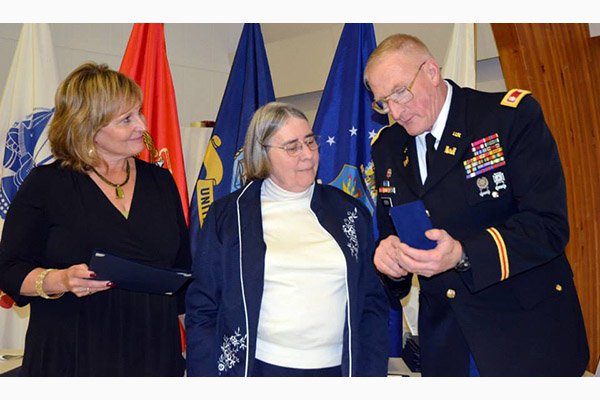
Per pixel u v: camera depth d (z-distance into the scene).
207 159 2.68
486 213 1.55
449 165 1.59
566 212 1.47
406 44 1.59
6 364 2.14
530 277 1.52
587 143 2.48
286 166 1.68
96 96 1.66
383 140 1.83
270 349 1.59
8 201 2.58
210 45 4.36
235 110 2.71
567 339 1.50
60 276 1.53
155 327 1.71
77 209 1.67
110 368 1.64
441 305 1.65
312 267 1.60
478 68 3.39
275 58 4.32
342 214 1.71
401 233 1.44
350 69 2.61
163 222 1.79
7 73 3.38
